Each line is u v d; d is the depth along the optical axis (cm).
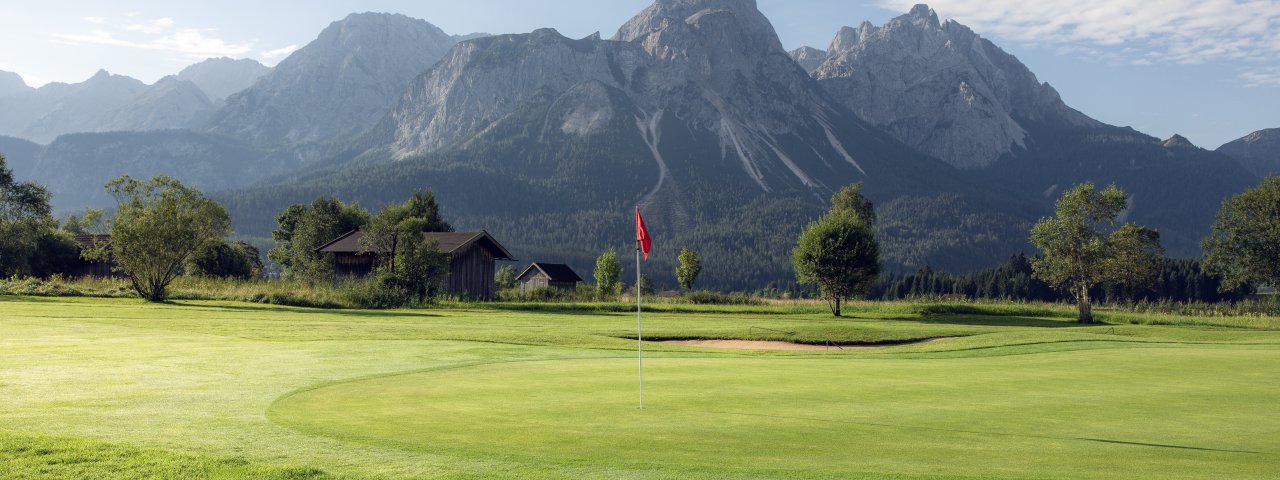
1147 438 1076
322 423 1163
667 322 4025
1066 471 880
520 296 6462
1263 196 6444
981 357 2352
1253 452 985
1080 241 5059
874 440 1052
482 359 2150
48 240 6894
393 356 2188
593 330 3228
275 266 12681
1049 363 2109
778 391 1522
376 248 5691
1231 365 2028
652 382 1655
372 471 878
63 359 1944
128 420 1186
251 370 1823
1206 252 6950
